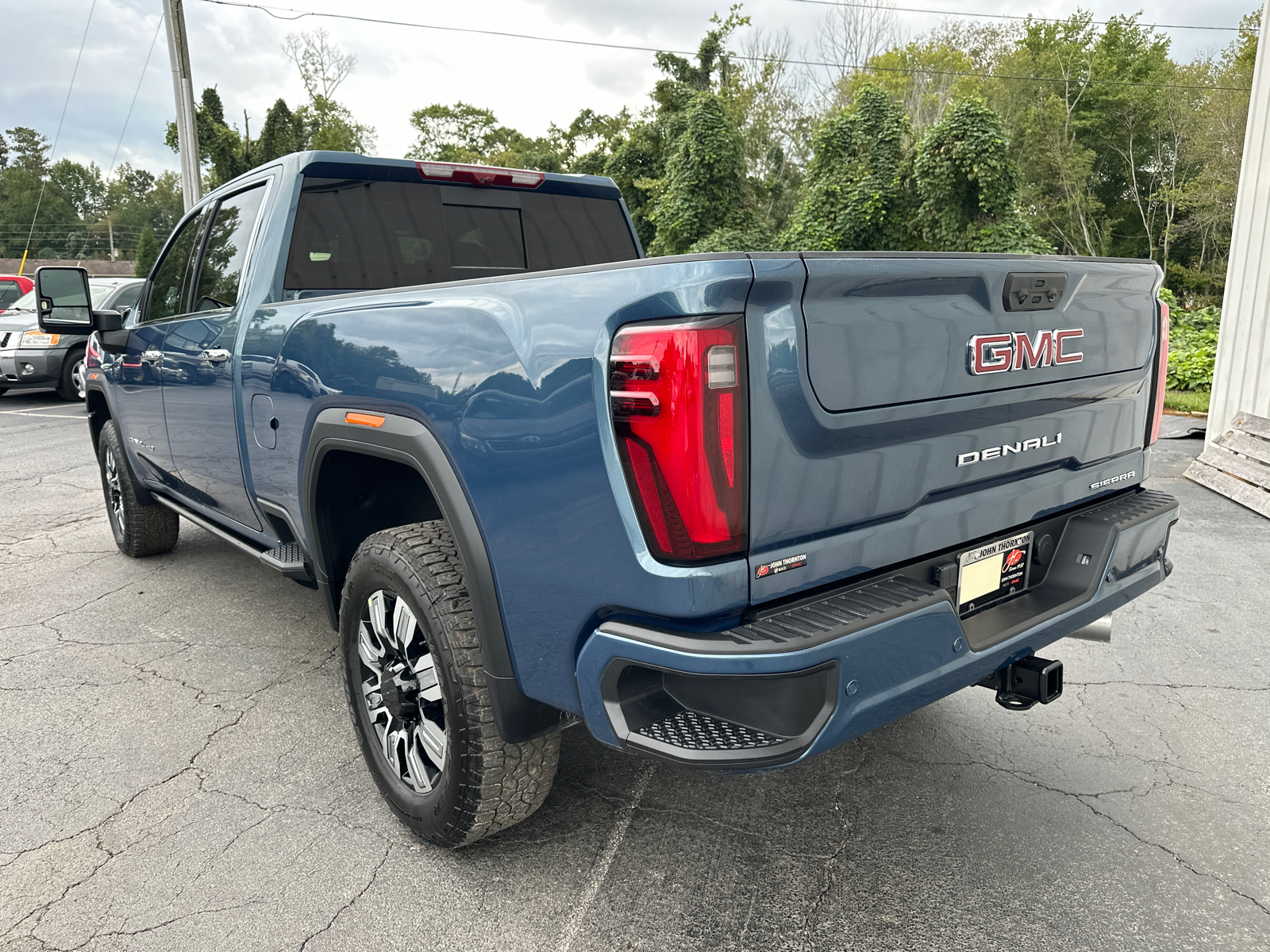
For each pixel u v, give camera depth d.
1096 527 2.30
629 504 1.59
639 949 1.93
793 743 1.57
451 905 2.09
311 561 2.82
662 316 1.53
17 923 2.04
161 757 2.82
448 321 1.96
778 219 31.11
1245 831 2.37
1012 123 40.00
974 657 1.87
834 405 1.64
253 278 3.10
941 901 2.08
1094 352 2.24
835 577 1.74
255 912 2.07
